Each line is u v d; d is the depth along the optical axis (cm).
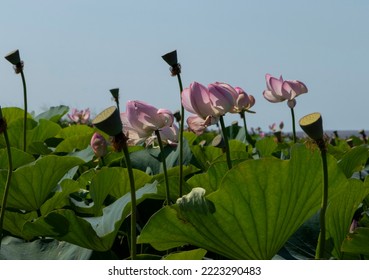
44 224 347
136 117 371
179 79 403
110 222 359
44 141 597
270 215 325
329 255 344
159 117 372
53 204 394
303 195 328
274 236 328
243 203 323
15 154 438
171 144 425
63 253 353
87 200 418
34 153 524
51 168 384
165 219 329
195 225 327
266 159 320
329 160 328
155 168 444
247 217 324
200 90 367
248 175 321
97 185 388
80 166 479
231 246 329
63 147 528
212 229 327
